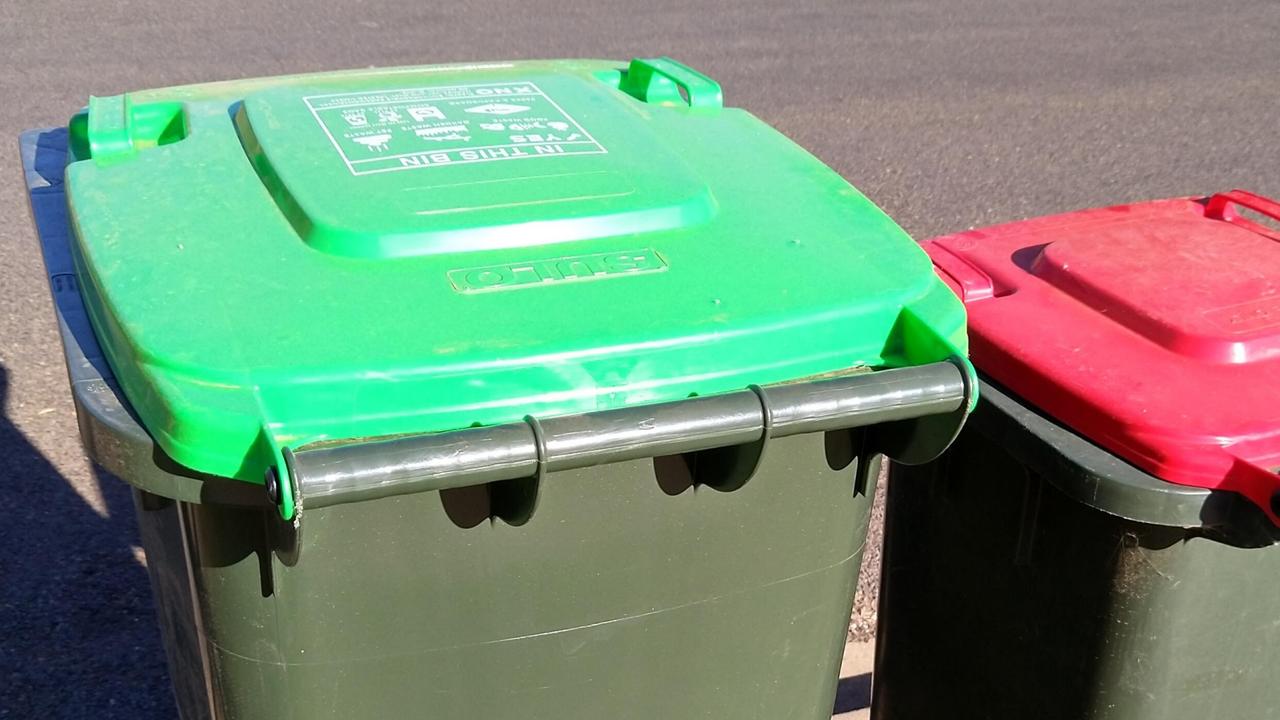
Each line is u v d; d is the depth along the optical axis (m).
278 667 1.43
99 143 1.72
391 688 1.48
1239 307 1.73
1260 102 7.23
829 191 1.74
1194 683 1.72
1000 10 8.98
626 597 1.53
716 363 1.43
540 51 7.21
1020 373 1.70
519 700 1.54
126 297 1.38
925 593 2.04
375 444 1.23
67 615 3.15
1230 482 1.51
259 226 1.53
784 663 1.69
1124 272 1.83
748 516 1.55
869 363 1.51
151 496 1.57
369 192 1.55
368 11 7.93
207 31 7.39
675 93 2.08
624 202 1.57
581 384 1.38
